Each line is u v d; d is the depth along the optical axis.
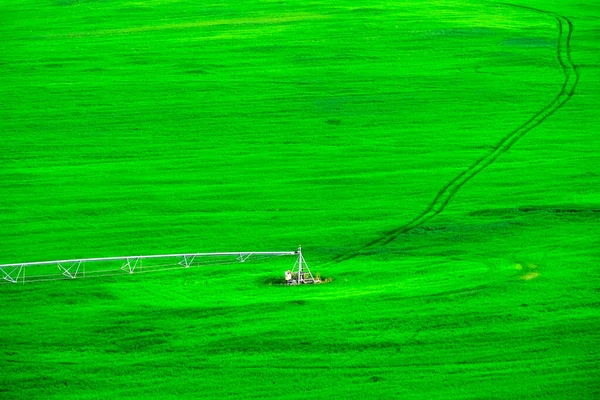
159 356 123.81
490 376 116.06
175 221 175.50
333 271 150.88
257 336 128.25
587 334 125.94
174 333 129.88
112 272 152.62
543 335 126.00
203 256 159.12
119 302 140.50
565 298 137.25
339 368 119.19
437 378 116.06
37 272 153.38
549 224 168.50
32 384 117.00
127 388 115.88
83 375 119.19
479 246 159.50
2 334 130.25
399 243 162.50
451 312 133.62
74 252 162.00
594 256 153.38
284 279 148.00
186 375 118.62
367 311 134.50
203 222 174.88
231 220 175.50
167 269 153.38
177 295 142.62
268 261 156.00
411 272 149.12
